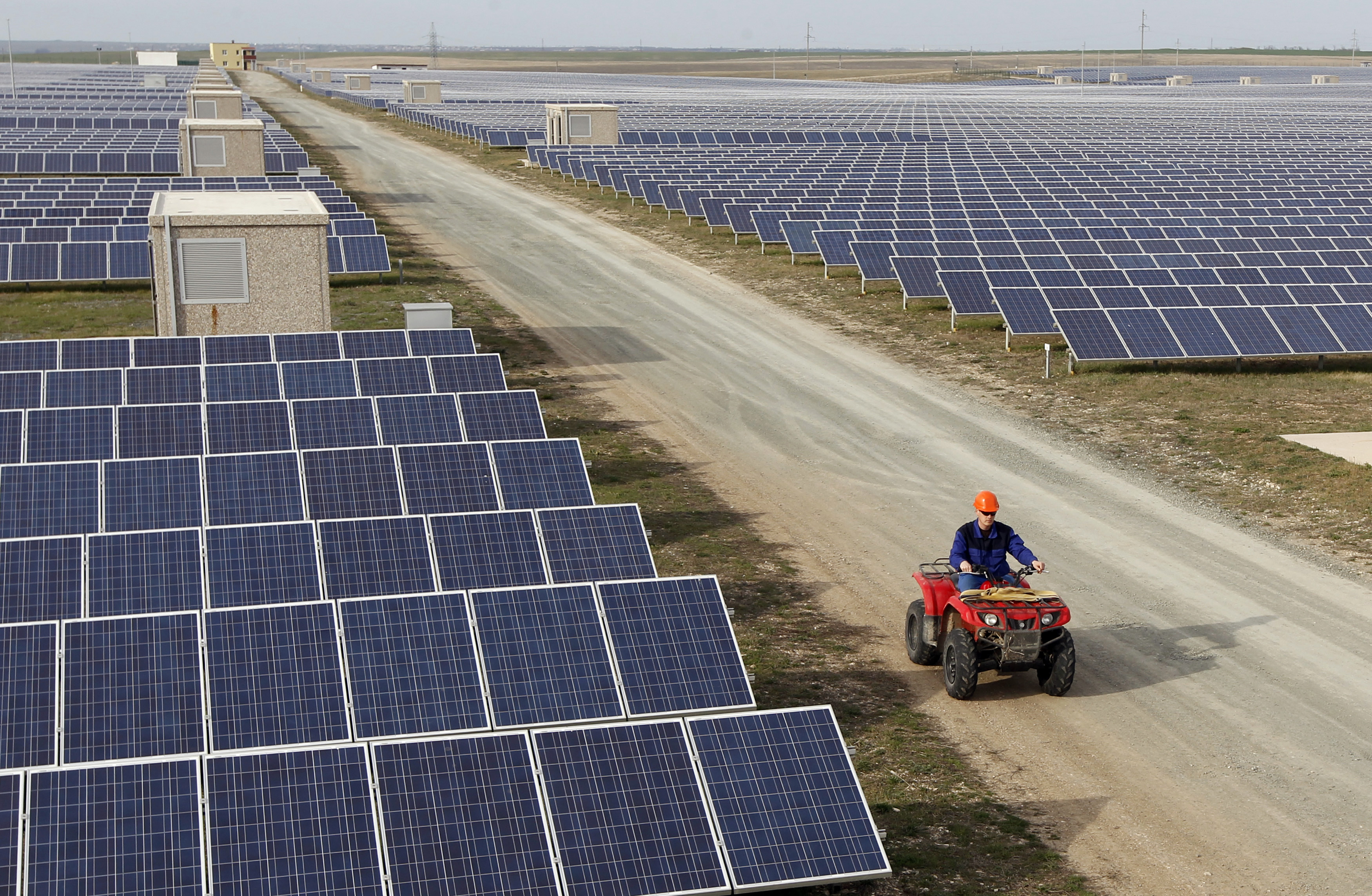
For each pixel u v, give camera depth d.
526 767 11.01
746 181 65.00
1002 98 190.75
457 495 19.14
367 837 10.34
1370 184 66.00
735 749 11.46
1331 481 24.38
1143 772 14.05
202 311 31.31
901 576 20.12
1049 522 22.64
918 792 13.50
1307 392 31.62
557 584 15.01
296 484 18.77
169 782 10.30
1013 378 33.16
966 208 54.53
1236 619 18.41
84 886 9.69
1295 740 14.80
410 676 13.01
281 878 9.98
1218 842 12.65
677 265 49.19
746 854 10.83
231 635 12.95
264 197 34.97
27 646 12.48
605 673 13.38
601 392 31.66
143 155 70.44
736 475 25.34
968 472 25.58
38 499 17.91
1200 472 25.52
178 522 18.06
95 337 35.47
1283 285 36.19
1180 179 67.75
